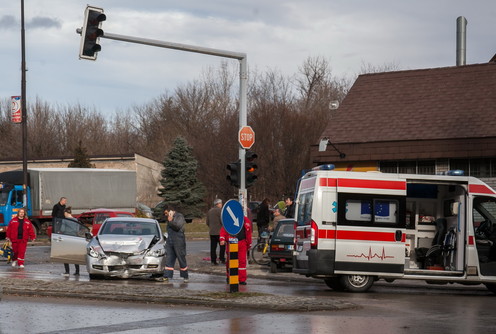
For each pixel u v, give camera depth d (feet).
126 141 425.28
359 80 154.51
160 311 56.75
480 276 77.20
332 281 80.07
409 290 81.46
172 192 264.93
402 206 76.02
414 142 133.18
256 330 47.73
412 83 148.46
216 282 84.74
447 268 79.25
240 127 92.89
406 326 50.08
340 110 147.64
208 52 89.86
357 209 75.20
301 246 77.77
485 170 130.11
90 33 76.84
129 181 217.77
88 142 412.36
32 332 46.21
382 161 138.00
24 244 106.83
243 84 93.50
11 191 188.55
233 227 65.05
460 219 78.38
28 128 398.21
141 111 426.51
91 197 208.13
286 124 274.36
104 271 83.97
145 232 89.66
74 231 92.22
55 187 199.52
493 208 87.45
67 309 57.47
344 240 74.54
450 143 130.52
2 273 95.04
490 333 47.55
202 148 302.04
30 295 66.80
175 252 83.97
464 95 140.56
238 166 89.76
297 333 46.62
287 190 273.75
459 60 168.35
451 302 67.15
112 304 60.90
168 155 269.64
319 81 367.66
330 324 50.60
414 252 82.74
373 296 71.77
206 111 382.22
